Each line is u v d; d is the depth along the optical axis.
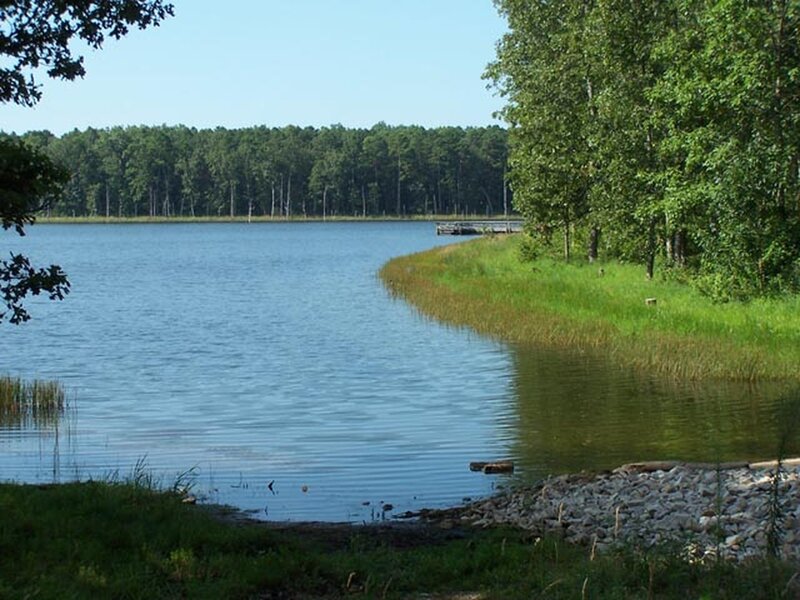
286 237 125.75
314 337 33.44
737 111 31.47
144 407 21.45
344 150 182.62
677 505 12.13
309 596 9.09
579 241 56.09
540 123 47.84
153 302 46.97
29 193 12.55
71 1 13.07
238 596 8.89
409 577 9.48
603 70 40.22
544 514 12.25
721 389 22.33
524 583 9.12
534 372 25.25
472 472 15.47
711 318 28.78
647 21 38.81
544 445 17.31
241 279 61.38
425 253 70.88
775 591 8.23
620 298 34.66
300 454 16.86
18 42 13.12
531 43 52.22
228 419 20.08
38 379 25.34
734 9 31.03
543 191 49.16
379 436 18.27
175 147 187.50
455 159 183.88
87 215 180.00
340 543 11.31
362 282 57.03
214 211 183.00
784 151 31.00
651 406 20.61
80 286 56.78
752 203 31.48
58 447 17.52
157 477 15.16
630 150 38.94
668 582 8.83
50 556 9.29
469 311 36.03
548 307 34.38
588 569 9.17
